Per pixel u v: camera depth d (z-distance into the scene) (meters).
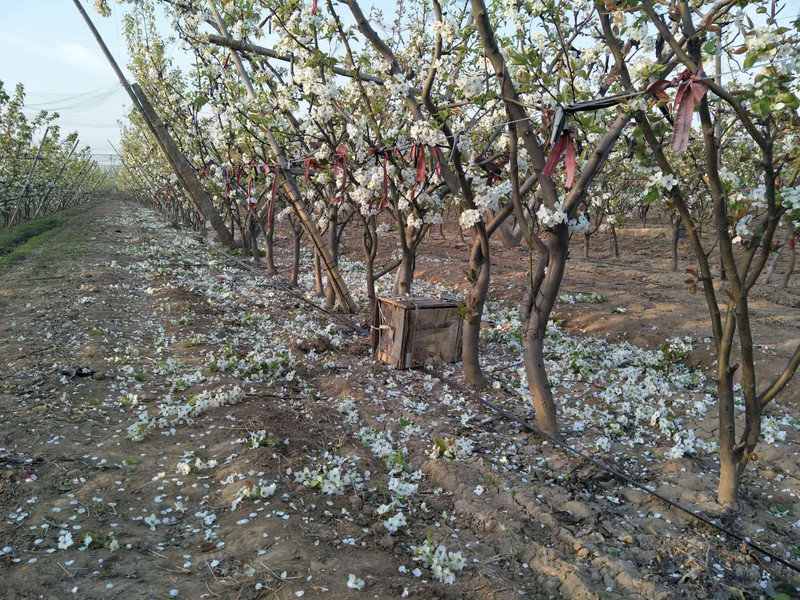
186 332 8.93
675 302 11.10
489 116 6.58
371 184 6.33
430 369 7.47
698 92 3.29
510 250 19.61
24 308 9.85
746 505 4.58
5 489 4.21
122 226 27.67
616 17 3.73
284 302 11.48
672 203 4.12
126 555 3.55
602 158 4.84
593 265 16.69
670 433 5.84
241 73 8.51
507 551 3.84
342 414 6.10
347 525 3.99
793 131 3.64
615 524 4.25
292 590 3.21
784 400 6.89
